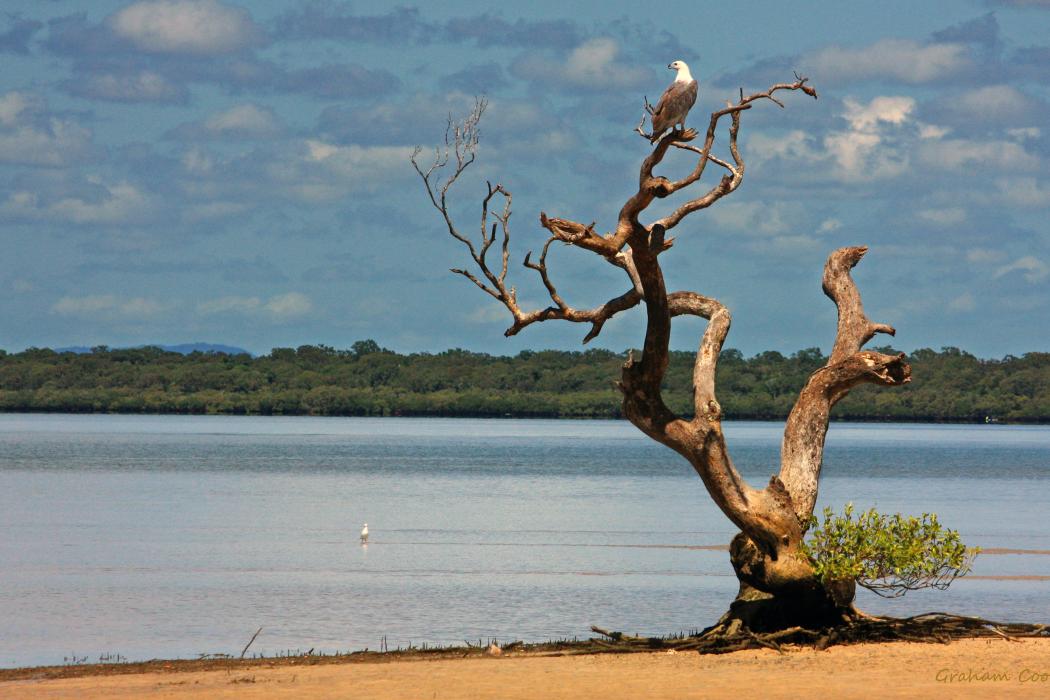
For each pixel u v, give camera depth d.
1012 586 110.19
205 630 88.44
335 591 107.75
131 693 59.50
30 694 59.94
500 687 58.94
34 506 197.00
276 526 168.25
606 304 68.25
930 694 56.06
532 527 169.12
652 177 62.53
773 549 68.12
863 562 68.12
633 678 60.59
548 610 98.06
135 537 152.25
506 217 65.25
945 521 182.88
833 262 75.38
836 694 56.25
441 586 111.12
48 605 99.25
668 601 102.88
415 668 65.31
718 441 67.88
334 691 58.94
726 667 62.94
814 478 70.00
